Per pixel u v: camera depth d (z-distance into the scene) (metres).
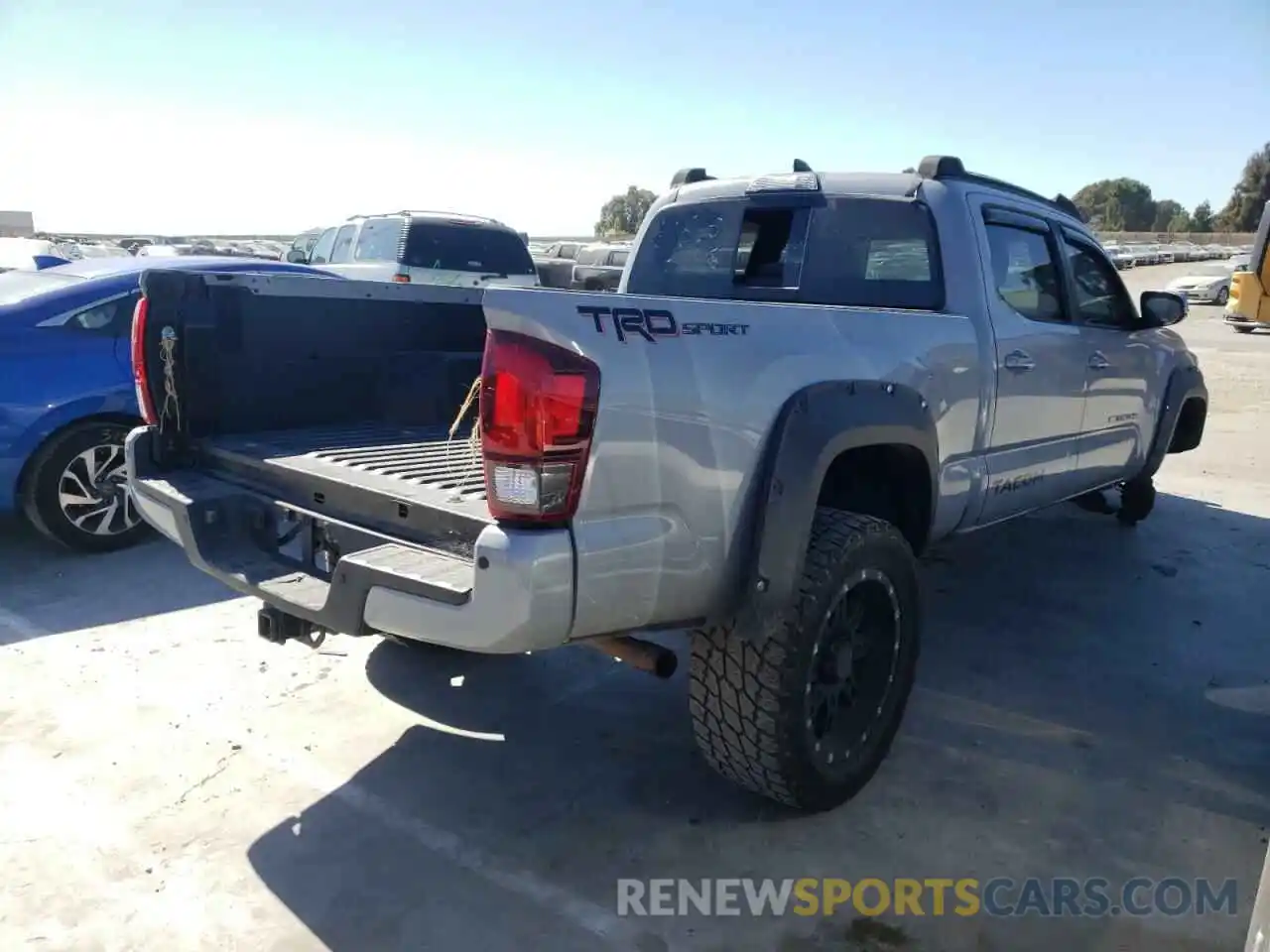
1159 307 5.09
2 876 2.74
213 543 3.12
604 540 2.38
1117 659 4.35
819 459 2.77
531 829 3.01
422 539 2.73
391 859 2.85
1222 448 9.34
